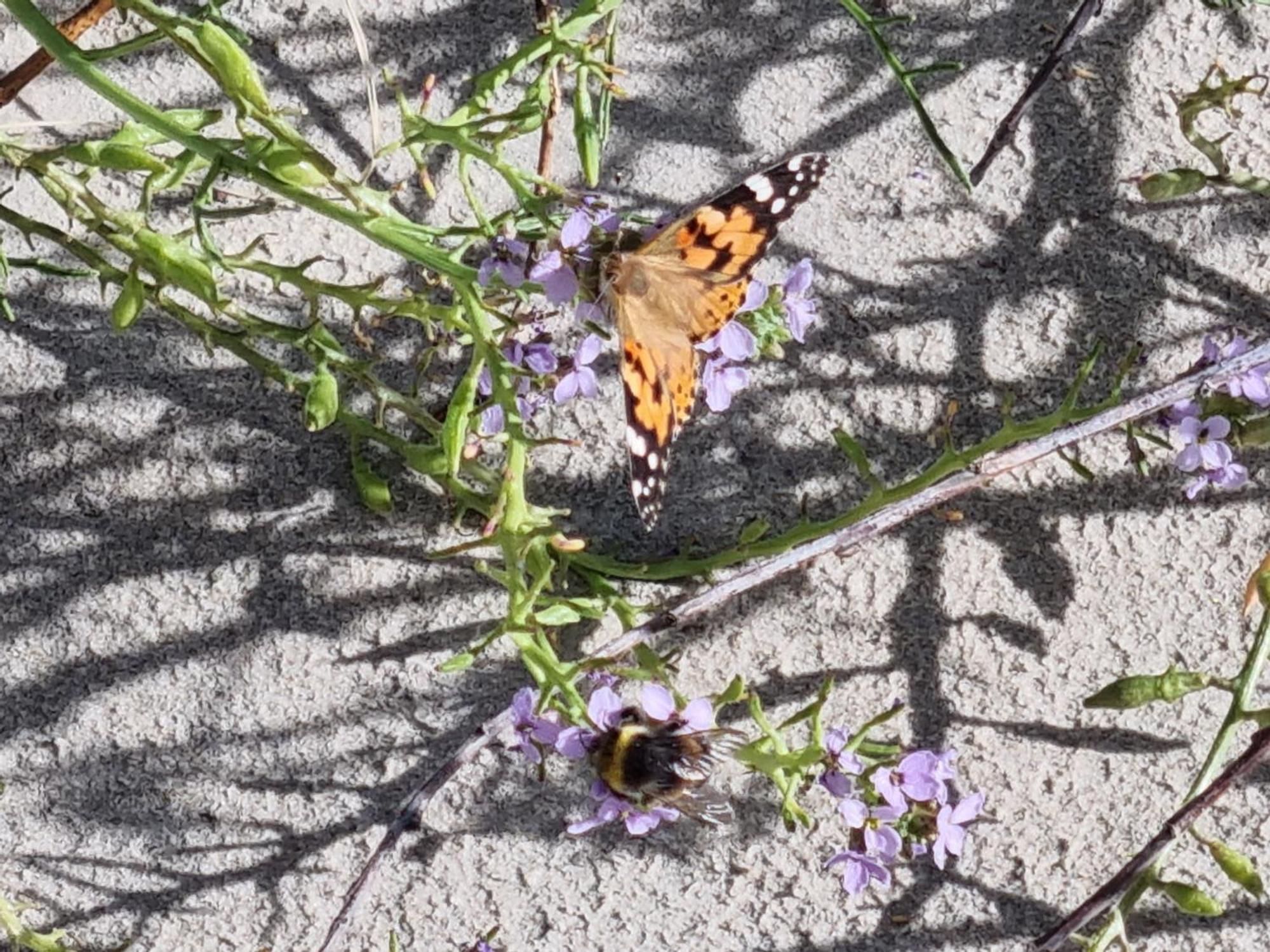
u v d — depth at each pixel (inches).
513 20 14.7
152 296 13.4
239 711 14.7
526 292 12.0
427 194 14.7
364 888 12.3
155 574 14.6
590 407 14.6
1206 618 14.7
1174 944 14.7
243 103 11.3
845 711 14.7
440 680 14.7
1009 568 14.7
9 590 14.6
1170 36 14.7
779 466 14.7
